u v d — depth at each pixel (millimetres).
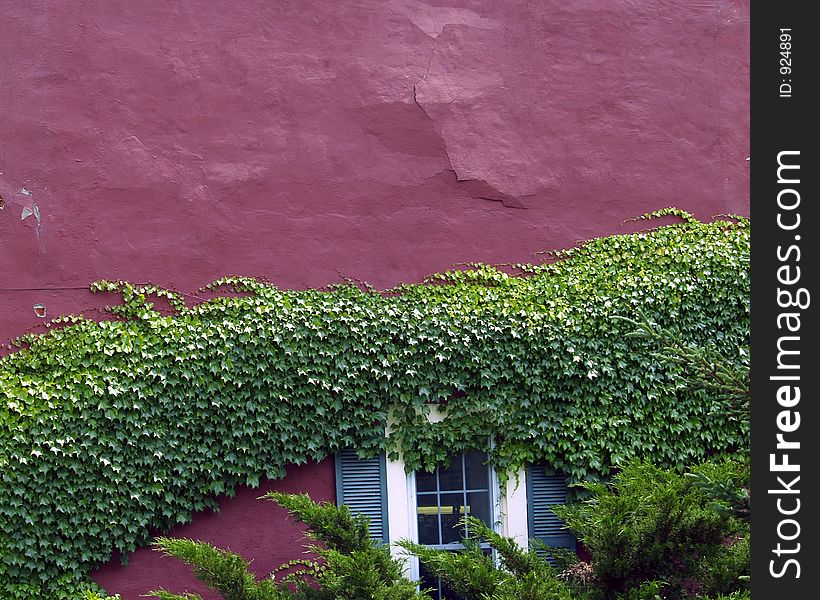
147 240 7316
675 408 7559
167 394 7020
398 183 7688
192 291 7312
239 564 5332
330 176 7609
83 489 6840
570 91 8016
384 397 7316
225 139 7516
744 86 8219
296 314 7270
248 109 7570
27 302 7098
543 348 7430
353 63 7738
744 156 8156
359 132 7691
